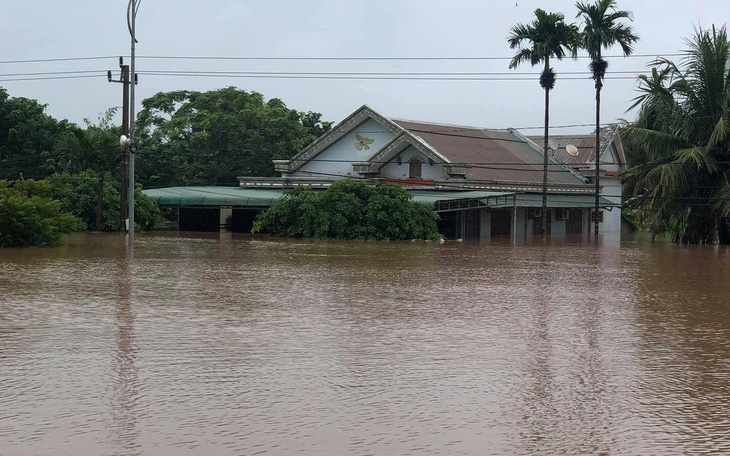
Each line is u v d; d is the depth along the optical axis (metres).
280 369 11.14
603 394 10.02
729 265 29.33
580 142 65.81
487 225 53.28
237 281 21.75
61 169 61.72
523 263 29.31
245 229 53.22
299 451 7.83
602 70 49.47
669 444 8.13
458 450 7.91
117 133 68.25
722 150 45.56
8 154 62.94
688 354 12.40
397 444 8.06
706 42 45.44
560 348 12.79
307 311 16.33
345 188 45.88
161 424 8.62
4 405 9.28
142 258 29.23
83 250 33.09
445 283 21.83
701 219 46.53
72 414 8.95
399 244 40.97
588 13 48.25
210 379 10.55
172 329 14.07
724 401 9.73
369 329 14.29
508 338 13.59
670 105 46.62
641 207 47.59
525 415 9.09
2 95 63.78
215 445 7.97
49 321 14.80
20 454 7.67
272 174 65.62
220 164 65.44
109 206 51.44
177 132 65.62
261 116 66.56
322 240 43.72
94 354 11.97
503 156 58.84
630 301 18.48
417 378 10.72
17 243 34.56
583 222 60.94
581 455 7.81
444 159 51.19
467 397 9.81
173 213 66.00
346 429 8.52
